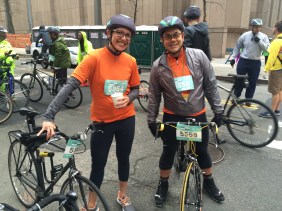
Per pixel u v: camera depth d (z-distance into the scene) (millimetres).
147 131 5121
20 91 6012
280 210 2979
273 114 4211
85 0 25859
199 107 2684
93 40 15688
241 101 4418
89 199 2229
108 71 2406
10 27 28250
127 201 2955
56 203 2285
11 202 3051
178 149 2934
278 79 5512
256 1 30266
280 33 5312
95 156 2598
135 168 3797
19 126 5273
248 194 3248
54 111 2209
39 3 30312
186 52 2602
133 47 13070
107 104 2465
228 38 22109
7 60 5656
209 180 3064
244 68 6324
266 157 4137
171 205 3059
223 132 5008
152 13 21578
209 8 20141
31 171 2650
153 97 2779
